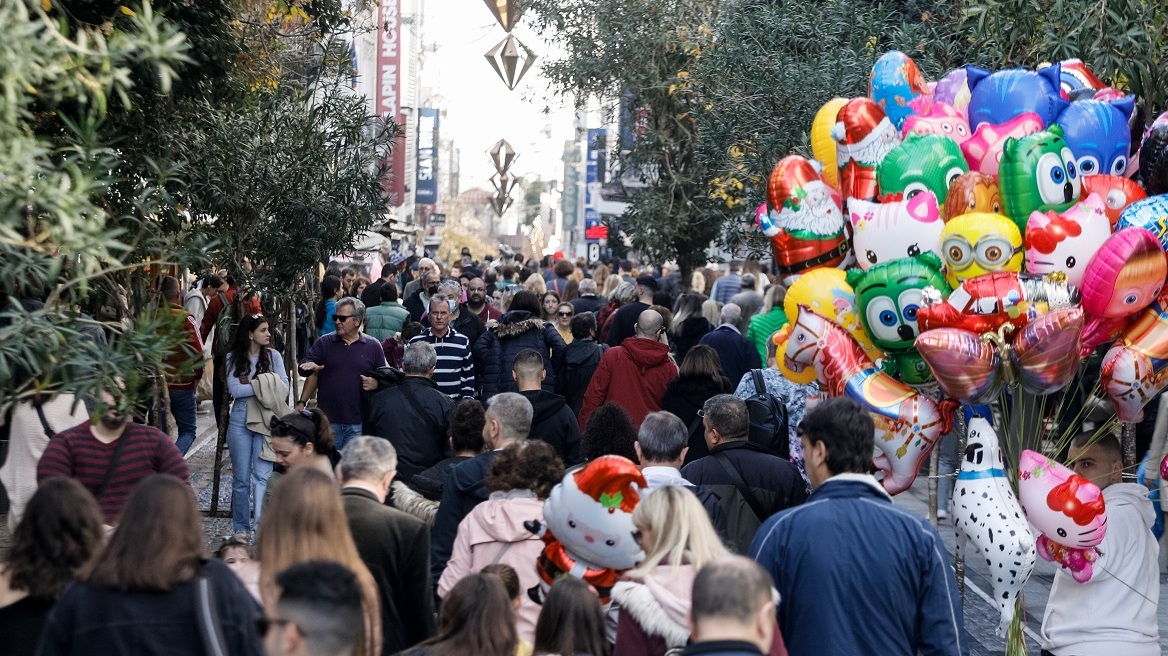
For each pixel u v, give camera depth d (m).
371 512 9.02
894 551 7.74
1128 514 10.02
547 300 25.27
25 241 7.79
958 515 9.84
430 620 9.17
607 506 8.30
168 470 11.70
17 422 13.28
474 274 36.78
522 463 9.44
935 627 7.79
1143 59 12.67
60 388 8.42
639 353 17.34
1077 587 10.09
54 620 6.60
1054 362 8.91
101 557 6.68
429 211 127.00
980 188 9.53
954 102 10.75
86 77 8.03
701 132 24.38
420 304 27.16
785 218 10.39
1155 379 9.56
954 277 9.40
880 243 9.59
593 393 17.53
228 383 17.77
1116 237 9.09
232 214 18.86
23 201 7.53
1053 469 9.64
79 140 8.95
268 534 7.27
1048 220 9.17
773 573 7.93
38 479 11.43
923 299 9.21
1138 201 9.56
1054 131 9.41
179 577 6.63
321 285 29.08
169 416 19.20
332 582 5.59
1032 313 8.98
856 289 9.67
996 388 9.24
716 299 29.48
